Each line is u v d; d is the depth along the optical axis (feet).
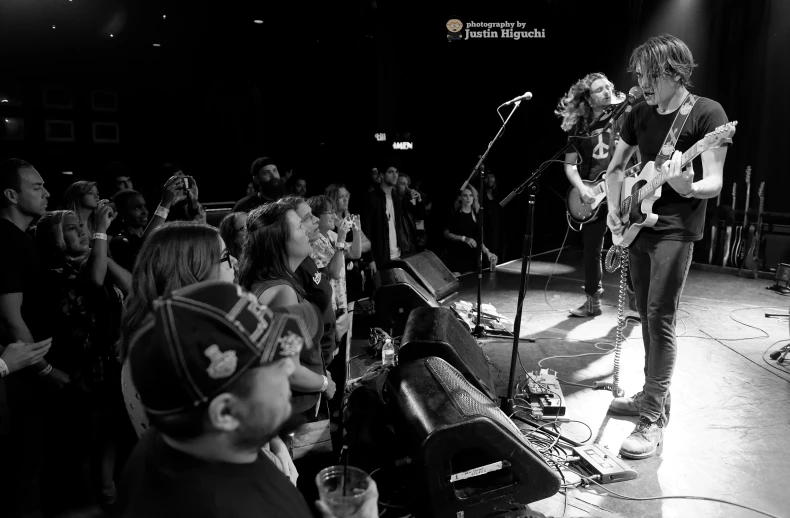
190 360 2.26
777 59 22.13
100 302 7.75
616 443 8.82
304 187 21.66
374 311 13.08
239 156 31.24
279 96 31.45
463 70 28.73
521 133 28.73
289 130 32.27
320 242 10.72
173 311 2.36
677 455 8.45
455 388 6.67
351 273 17.02
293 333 2.55
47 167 25.52
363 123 32.04
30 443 7.55
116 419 7.80
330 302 8.04
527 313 15.66
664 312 8.57
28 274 7.15
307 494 7.08
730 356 12.37
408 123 30.45
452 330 9.17
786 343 13.09
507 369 11.73
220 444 2.43
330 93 31.89
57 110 25.35
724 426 9.32
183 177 9.25
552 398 9.86
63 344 7.51
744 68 22.86
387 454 7.41
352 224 11.20
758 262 19.71
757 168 23.12
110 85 26.58
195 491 2.36
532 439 8.73
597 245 14.82
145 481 2.48
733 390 10.68
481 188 12.89
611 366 11.92
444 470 5.90
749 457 8.36
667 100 8.41
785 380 11.11
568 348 12.98
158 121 28.40
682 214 8.36
